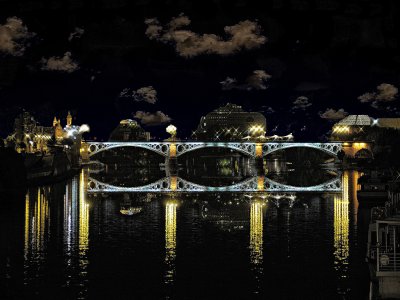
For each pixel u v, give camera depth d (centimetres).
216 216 12300
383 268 6044
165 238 9944
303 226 11031
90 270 7888
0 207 13512
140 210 13125
